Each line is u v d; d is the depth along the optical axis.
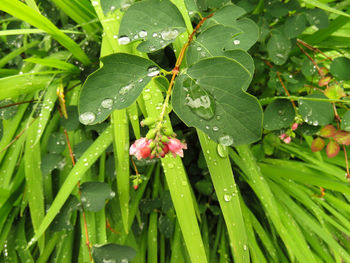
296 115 0.18
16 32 0.15
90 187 0.17
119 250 0.16
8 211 0.19
